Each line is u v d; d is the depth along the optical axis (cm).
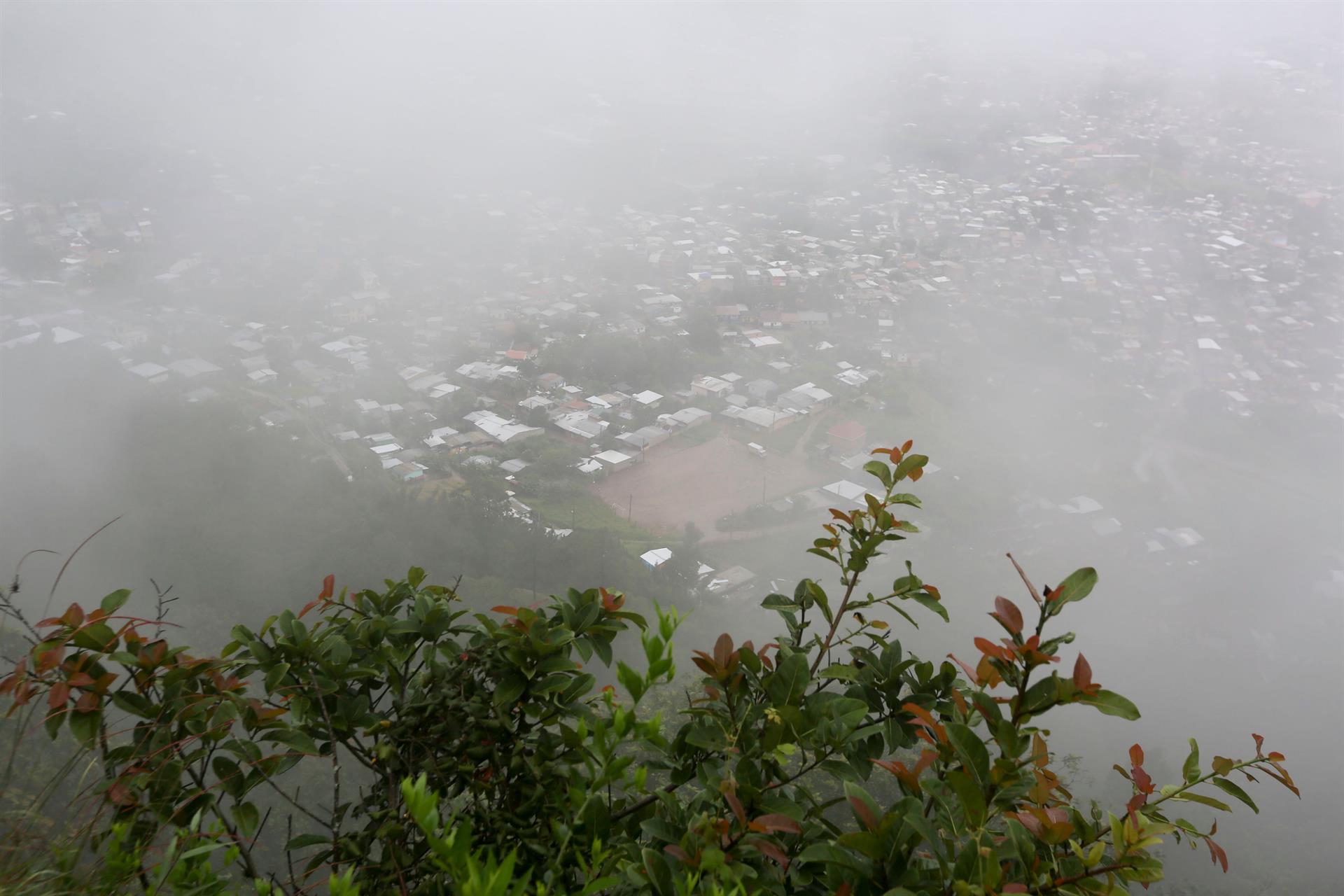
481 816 114
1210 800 101
